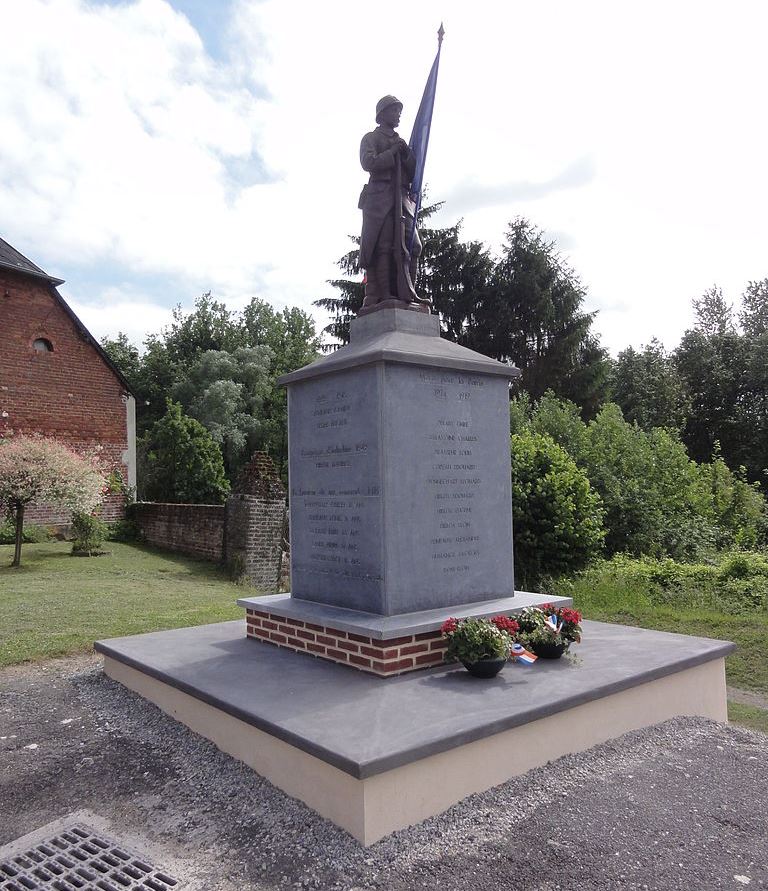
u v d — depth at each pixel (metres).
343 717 4.10
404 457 5.50
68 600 10.43
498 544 6.12
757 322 45.53
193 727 4.93
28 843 3.56
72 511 17.08
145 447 33.75
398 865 3.27
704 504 17.42
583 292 36.44
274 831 3.59
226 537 16.44
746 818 3.76
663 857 3.36
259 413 43.16
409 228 6.56
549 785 4.06
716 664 5.79
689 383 41.06
